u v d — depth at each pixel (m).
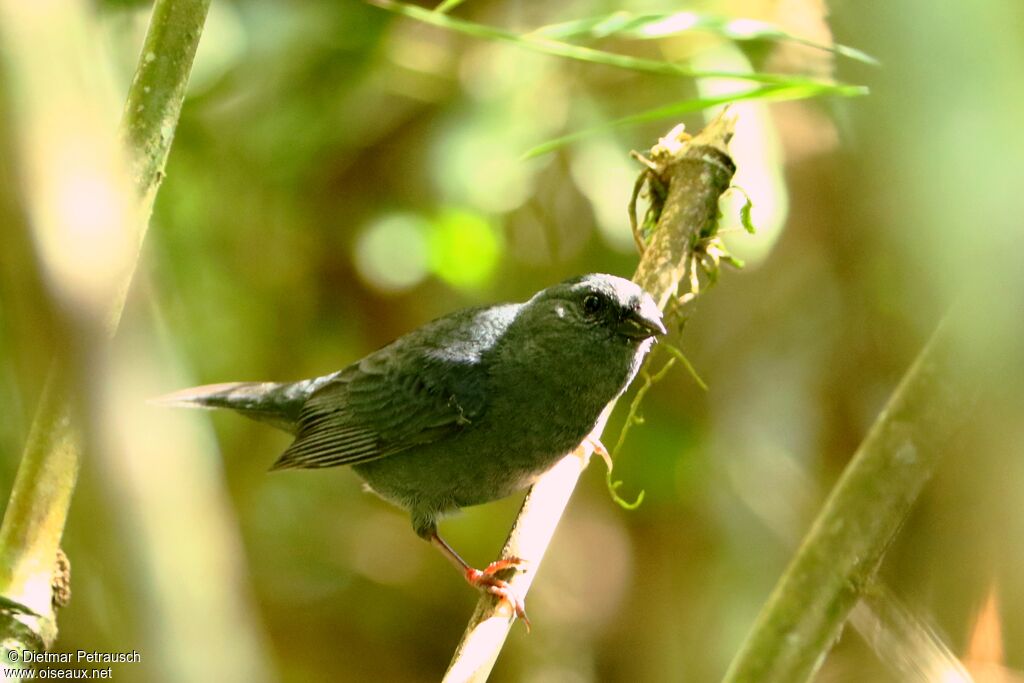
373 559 16.58
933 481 7.53
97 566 3.84
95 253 3.17
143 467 3.38
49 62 3.14
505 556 8.26
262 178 14.12
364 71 13.47
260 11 13.20
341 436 10.53
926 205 4.12
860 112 8.03
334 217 14.43
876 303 11.86
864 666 11.52
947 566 7.41
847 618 5.96
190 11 6.09
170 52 6.03
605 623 14.89
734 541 14.29
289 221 14.46
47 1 3.18
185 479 3.53
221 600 3.58
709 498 14.23
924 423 5.88
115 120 6.02
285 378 15.35
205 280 14.68
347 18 13.23
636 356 9.31
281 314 15.17
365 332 15.27
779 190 11.41
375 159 14.13
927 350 5.98
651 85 12.93
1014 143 3.78
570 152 13.05
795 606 5.89
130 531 3.36
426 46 13.51
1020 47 3.74
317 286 15.02
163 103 5.99
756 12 11.43
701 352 13.96
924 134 3.97
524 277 14.59
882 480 5.90
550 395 9.57
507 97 12.94
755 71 11.48
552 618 15.01
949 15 3.80
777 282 13.47
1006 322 4.66
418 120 13.89
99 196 3.19
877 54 4.94
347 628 16.14
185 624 3.44
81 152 3.17
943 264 4.40
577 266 14.33
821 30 11.12
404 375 10.20
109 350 3.31
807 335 13.44
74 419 5.59
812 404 13.42
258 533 16.00
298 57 13.45
